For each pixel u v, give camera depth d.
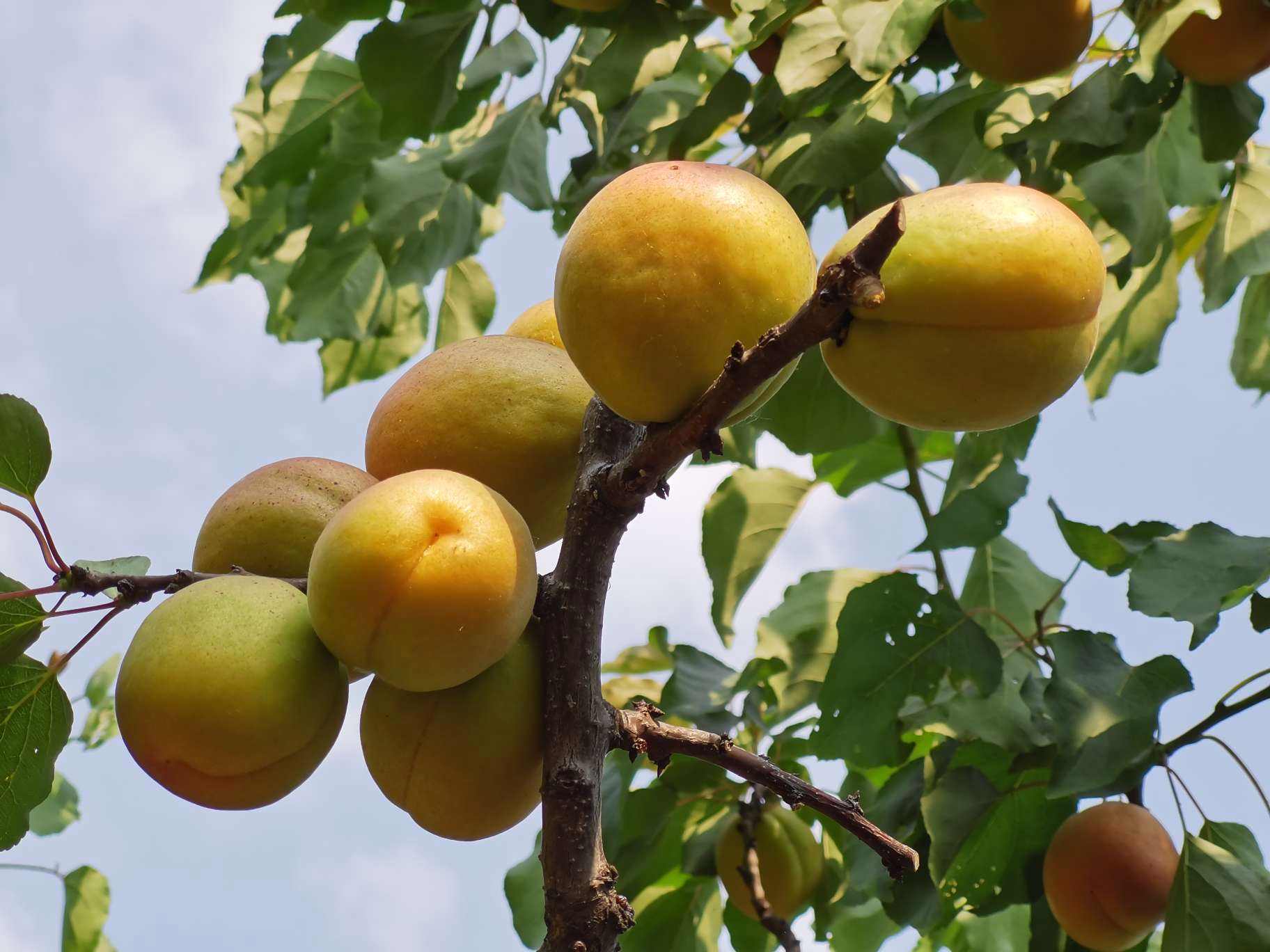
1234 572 2.87
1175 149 3.51
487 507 1.95
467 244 4.10
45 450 2.15
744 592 4.01
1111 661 2.96
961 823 3.16
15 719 2.21
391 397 2.36
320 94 4.38
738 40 2.87
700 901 3.80
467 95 3.98
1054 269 1.89
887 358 1.94
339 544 1.89
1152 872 3.04
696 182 1.90
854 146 3.05
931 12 2.79
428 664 1.91
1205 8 2.66
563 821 1.89
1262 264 3.52
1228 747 3.03
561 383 2.32
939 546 3.31
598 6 3.51
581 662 1.99
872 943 3.95
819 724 3.23
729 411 1.81
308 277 4.49
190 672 1.94
